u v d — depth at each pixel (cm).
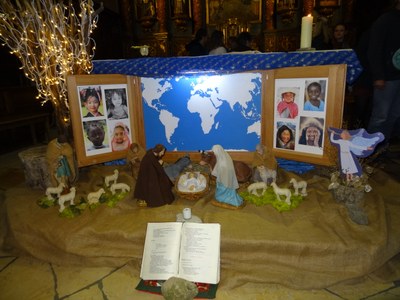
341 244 186
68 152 267
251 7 896
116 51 927
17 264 221
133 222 218
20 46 267
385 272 197
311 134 252
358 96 431
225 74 277
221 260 200
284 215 216
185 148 304
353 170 219
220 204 228
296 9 836
